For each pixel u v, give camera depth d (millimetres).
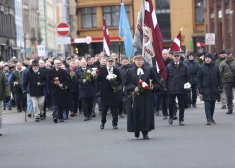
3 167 14211
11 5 90125
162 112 25969
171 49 30234
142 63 18219
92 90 25953
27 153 16344
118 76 21797
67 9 145250
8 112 32438
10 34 89125
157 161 14039
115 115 21688
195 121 23234
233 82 25625
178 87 21906
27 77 26578
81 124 24156
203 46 76000
